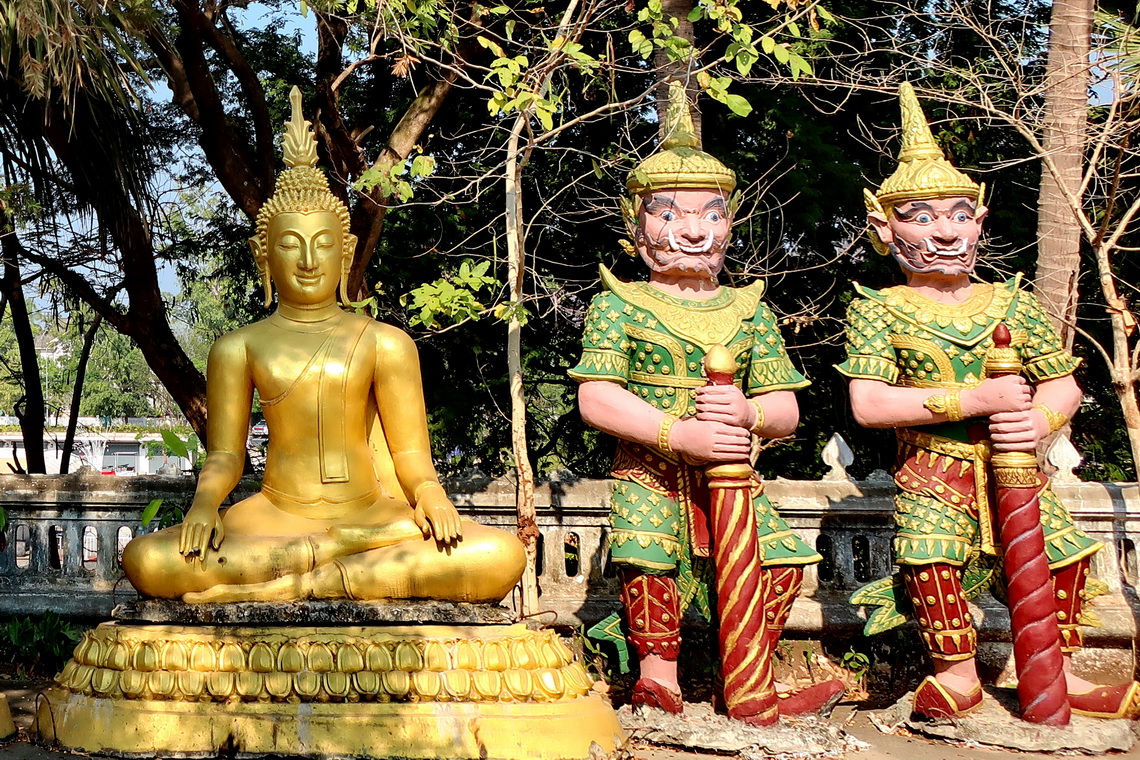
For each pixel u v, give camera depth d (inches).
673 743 218.2
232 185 408.2
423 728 196.5
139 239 401.1
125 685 201.8
